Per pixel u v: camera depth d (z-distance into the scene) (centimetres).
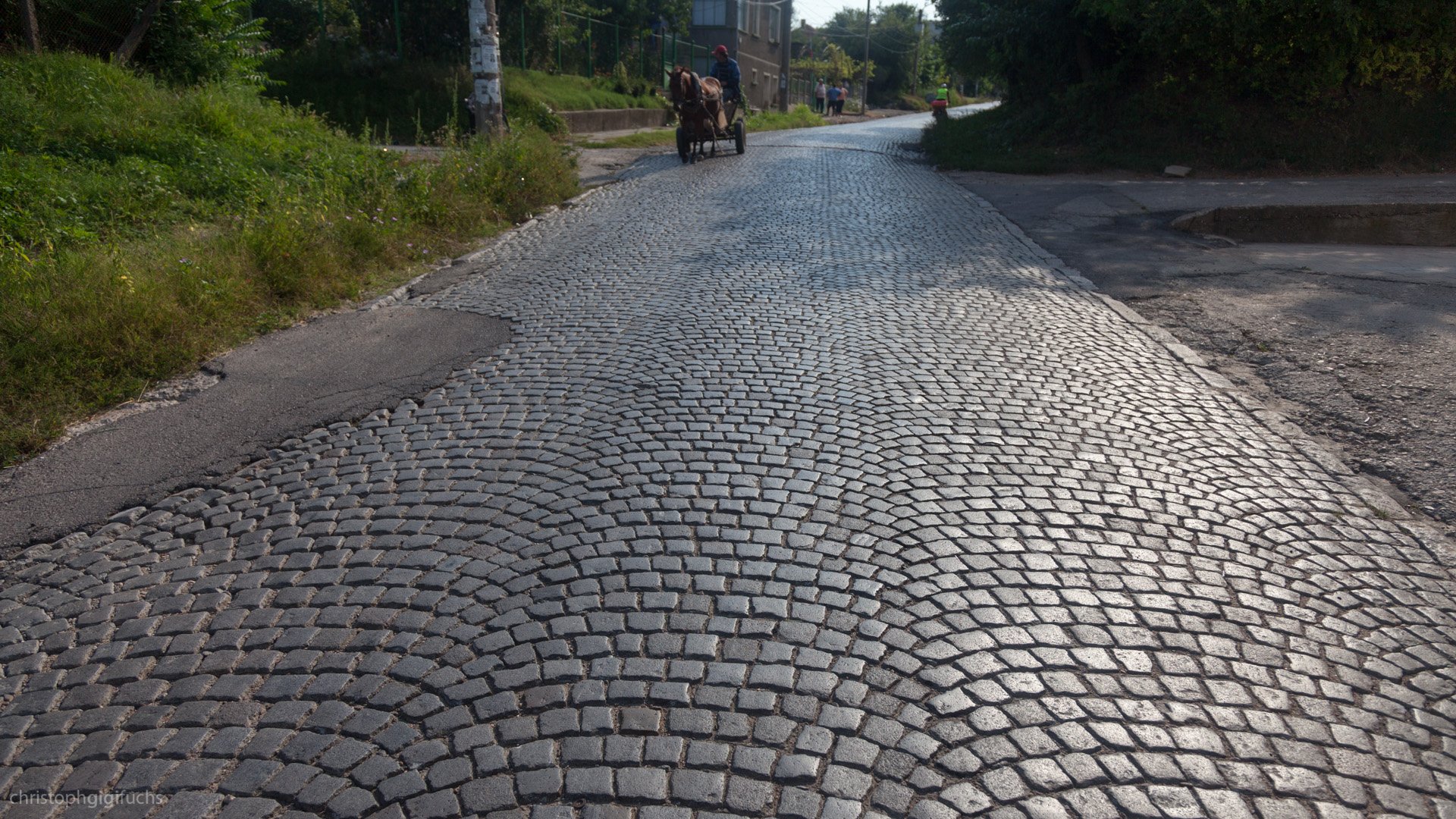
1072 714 290
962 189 1505
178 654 326
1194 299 798
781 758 271
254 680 310
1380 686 307
